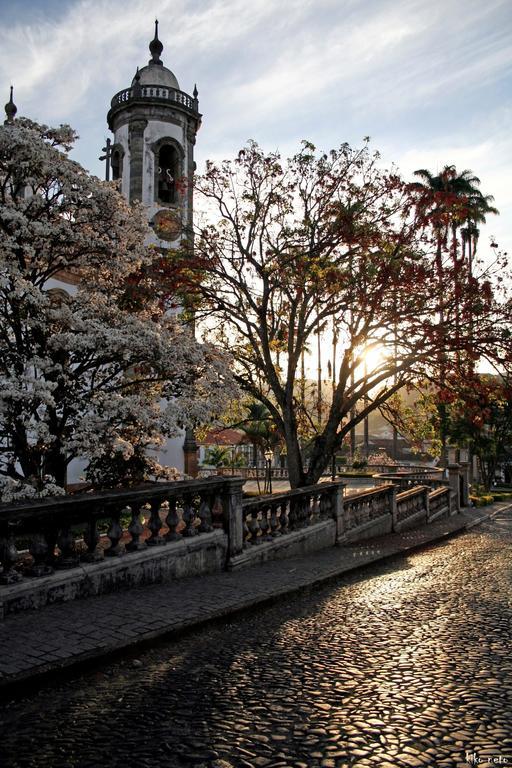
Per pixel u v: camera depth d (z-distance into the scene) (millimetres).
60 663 5199
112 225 11188
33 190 10875
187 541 9039
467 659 5773
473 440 40031
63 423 10344
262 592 8203
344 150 15438
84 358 10703
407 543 14219
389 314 14609
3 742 4070
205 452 52469
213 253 15961
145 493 8328
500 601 8352
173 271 15180
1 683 4754
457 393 15195
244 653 6000
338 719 4387
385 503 16312
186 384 11375
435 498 20984
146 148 30188
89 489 11773
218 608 7234
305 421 18703
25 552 8883
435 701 4727
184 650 6113
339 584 9617
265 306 15531
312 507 12797
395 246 15336
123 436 11547
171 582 8625
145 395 11500
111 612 6852
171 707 4633
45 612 6734
